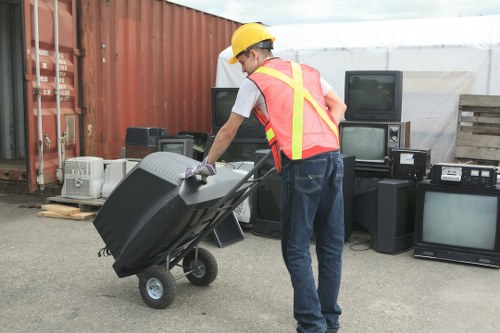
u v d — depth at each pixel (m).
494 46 6.06
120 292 3.54
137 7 6.89
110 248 3.37
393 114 5.32
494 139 5.67
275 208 4.99
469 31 6.42
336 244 2.86
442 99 6.35
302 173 2.65
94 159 5.78
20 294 3.48
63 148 5.85
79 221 5.49
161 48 7.38
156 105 7.34
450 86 6.30
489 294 3.64
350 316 3.22
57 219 5.56
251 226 5.31
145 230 3.09
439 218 4.35
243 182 2.96
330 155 2.71
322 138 2.70
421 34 6.59
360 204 5.00
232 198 3.27
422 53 6.40
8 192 6.75
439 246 4.36
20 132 7.76
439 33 6.52
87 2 6.05
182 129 7.92
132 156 5.76
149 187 3.12
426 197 4.38
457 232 4.30
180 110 7.85
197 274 3.64
